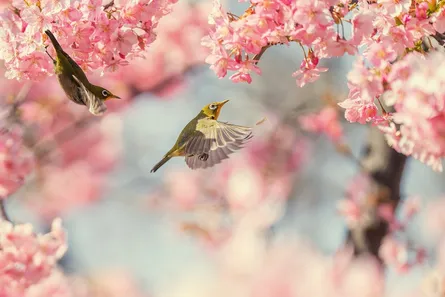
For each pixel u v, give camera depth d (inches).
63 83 271.0
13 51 269.4
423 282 237.8
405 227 462.6
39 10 265.6
